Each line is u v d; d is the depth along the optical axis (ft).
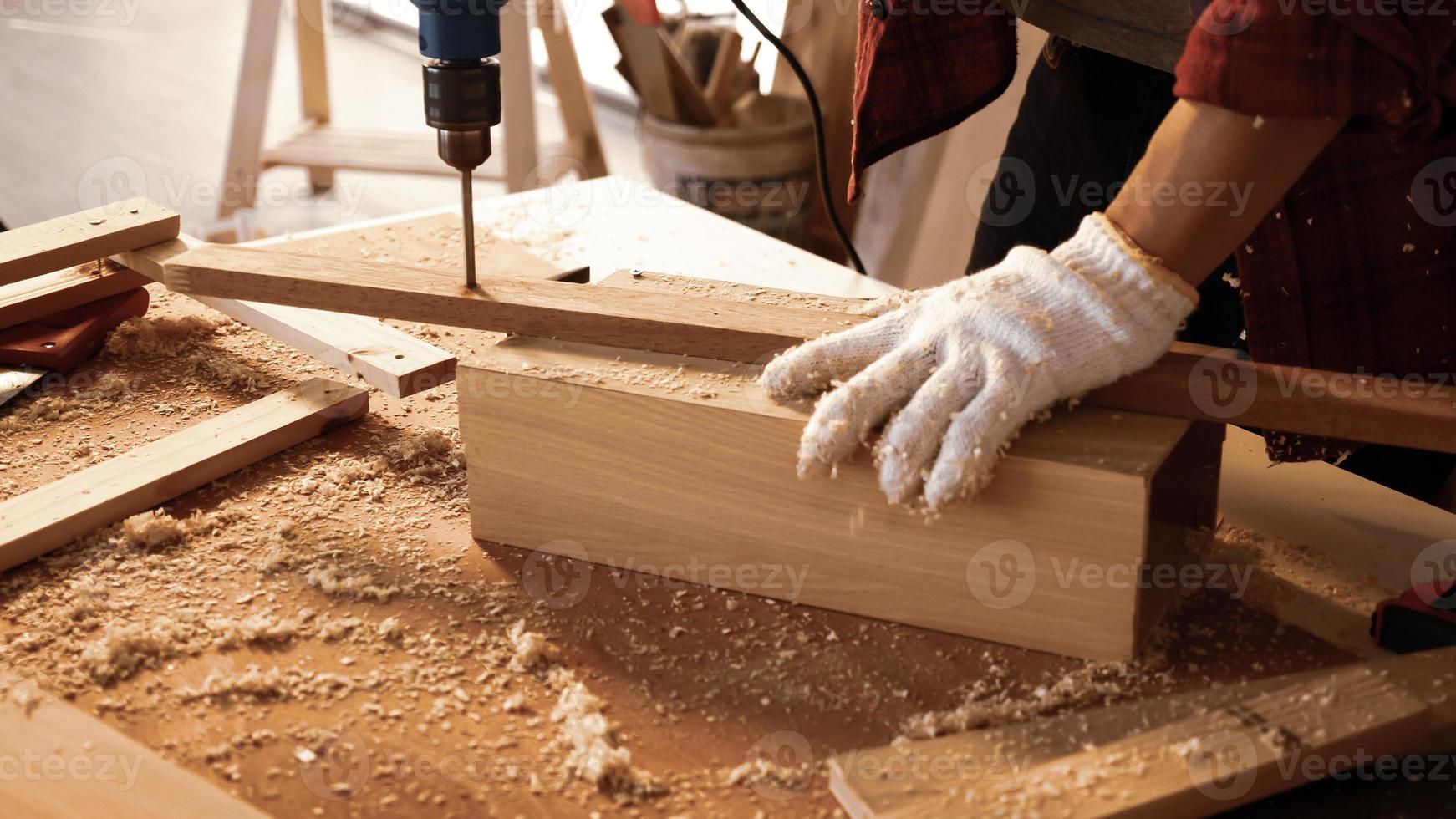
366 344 3.59
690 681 2.62
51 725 2.41
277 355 4.00
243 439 3.36
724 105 8.16
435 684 2.58
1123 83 3.94
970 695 2.56
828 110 8.01
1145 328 2.67
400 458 3.45
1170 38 3.40
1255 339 3.32
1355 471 4.09
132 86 13.79
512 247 4.58
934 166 7.58
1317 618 2.81
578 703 2.50
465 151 3.03
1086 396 2.79
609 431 2.84
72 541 3.03
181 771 2.29
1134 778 2.17
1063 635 2.66
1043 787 2.16
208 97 13.60
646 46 7.63
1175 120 2.56
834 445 2.57
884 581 2.77
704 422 2.74
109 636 2.64
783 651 2.71
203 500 3.25
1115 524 2.49
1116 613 2.59
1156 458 2.52
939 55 3.82
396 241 4.59
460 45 2.89
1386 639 2.68
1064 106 4.16
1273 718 2.32
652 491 2.88
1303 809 2.29
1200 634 2.75
